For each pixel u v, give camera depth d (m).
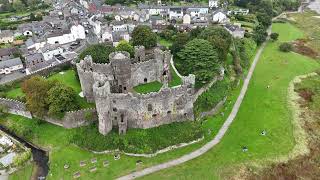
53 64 131.00
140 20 183.00
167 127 92.38
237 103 111.25
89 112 95.00
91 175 81.19
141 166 83.81
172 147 89.06
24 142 96.25
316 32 183.88
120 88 98.38
